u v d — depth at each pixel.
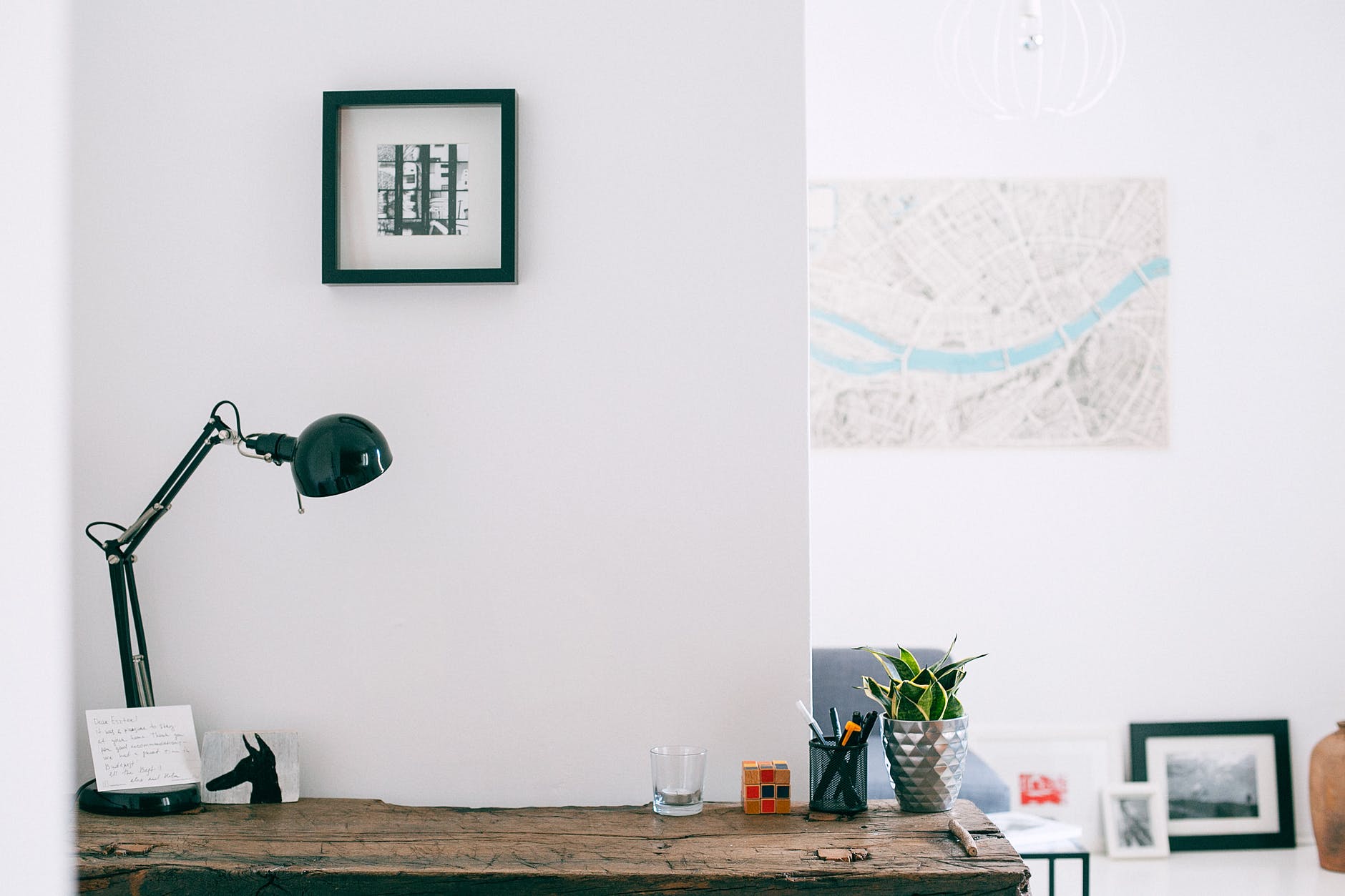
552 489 1.59
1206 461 3.54
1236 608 3.52
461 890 1.24
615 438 1.60
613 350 1.60
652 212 1.60
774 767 1.50
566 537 1.59
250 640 1.59
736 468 1.59
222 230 1.61
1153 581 3.52
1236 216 3.55
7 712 0.38
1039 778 3.48
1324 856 3.24
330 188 1.56
